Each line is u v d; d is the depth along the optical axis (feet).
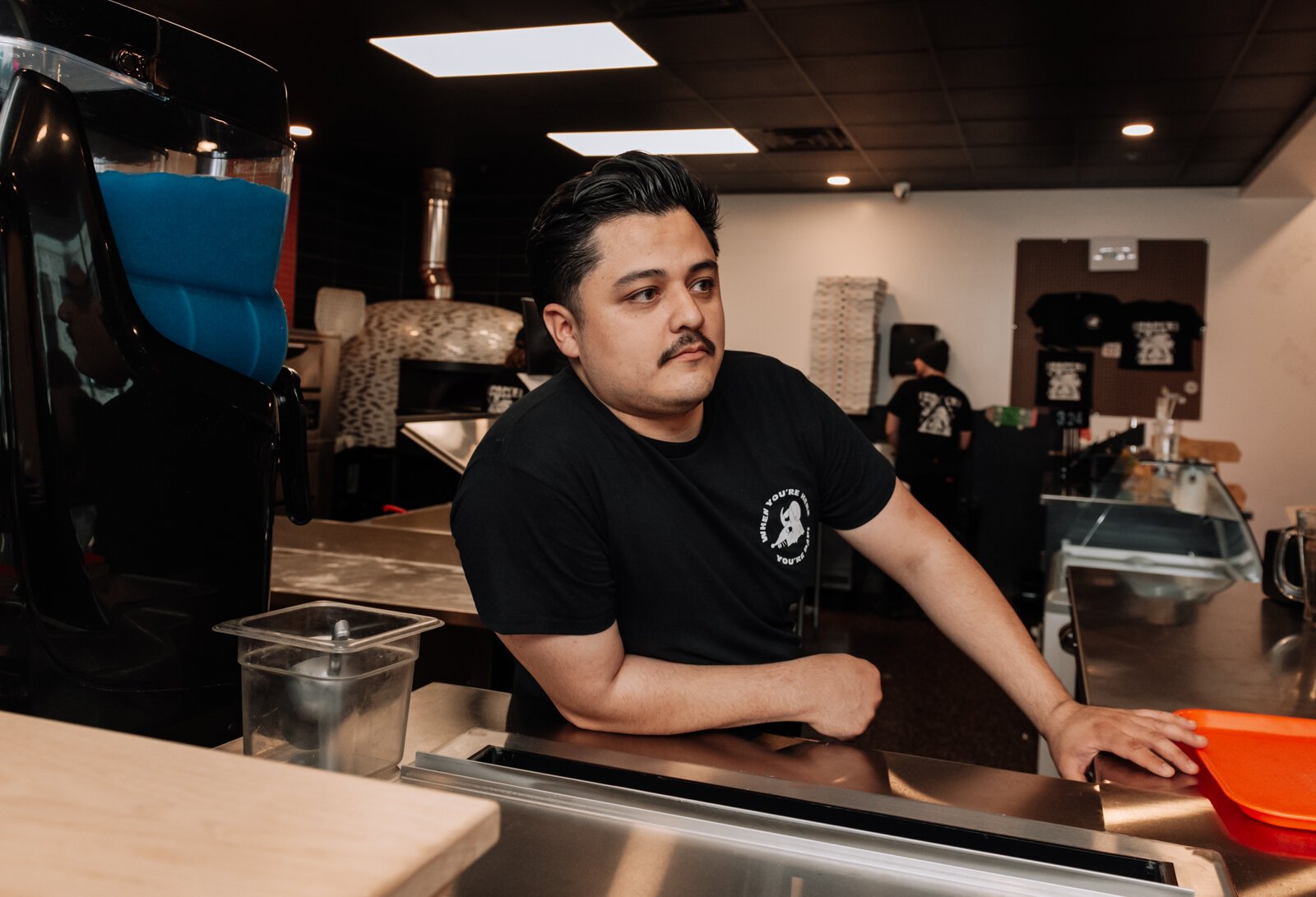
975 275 23.22
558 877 1.96
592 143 20.67
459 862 1.04
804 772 2.88
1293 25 12.80
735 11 12.98
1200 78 14.99
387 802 1.11
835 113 17.65
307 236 23.16
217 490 2.62
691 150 20.77
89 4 2.41
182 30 2.63
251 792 1.12
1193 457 16.70
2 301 2.18
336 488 20.35
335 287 24.17
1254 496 21.58
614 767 2.49
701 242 3.18
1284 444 21.42
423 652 6.15
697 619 3.79
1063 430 21.29
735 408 3.90
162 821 1.04
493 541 3.28
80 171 2.26
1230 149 18.72
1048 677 3.79
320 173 23.49
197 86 2.68
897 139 19.17
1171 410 15.07
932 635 18.57
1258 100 15.90
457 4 13.08
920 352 21.75
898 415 21.39
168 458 2.49
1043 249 22.84
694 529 3.67
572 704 3.28
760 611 3.99
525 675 3.85
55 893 0.89
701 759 2.98
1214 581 6.54
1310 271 21.18
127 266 2.50
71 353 2.26
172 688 2.56
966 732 12.97
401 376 19.72
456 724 3.13
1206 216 21.81
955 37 13.71
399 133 20.18
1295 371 21.33
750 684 3.41
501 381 18.20
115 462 2.37
